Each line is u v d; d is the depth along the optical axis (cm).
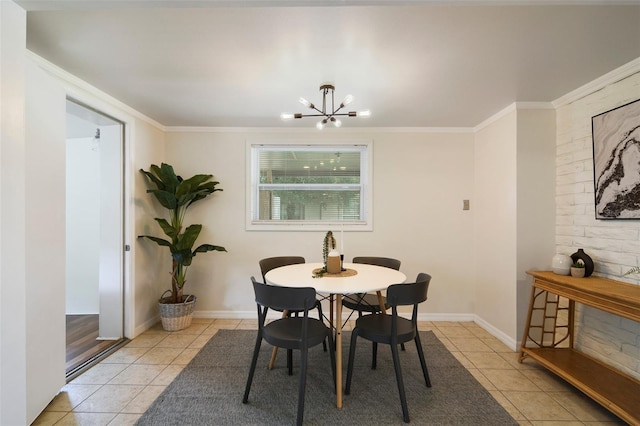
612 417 170
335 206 347
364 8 141
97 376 212
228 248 337
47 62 192
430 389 196
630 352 192
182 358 240
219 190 331
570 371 196
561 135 253
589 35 160
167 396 188
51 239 178
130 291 278
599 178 214
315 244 337
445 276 331
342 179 348
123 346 262
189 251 294
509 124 268
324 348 254
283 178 349
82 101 224
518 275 257
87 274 357
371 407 178
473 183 332
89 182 357
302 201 348
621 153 197
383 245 334
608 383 181
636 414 153
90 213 357
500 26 153
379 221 334
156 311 320
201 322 322
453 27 154
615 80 202
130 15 146
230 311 337
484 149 312
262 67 200
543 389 198
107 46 175
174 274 306
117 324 276
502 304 277
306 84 226
